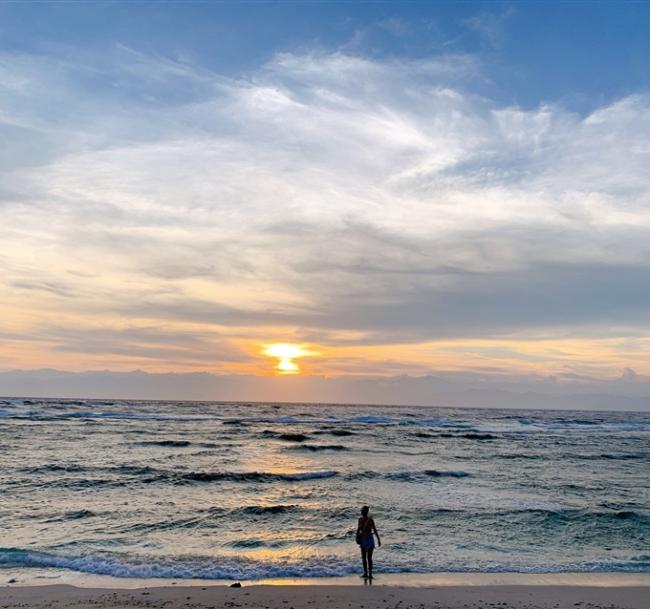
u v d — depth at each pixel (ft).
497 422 333.01
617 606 38.60
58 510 69.31
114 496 79.41
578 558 52.54
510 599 39.63
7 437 158.81
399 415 408.67
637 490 93.71
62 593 39.73
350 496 81.76
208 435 183.93
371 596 39.83
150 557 49.80
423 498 80.28
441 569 47.60
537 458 139.44
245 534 59.06
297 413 391.24
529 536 59.93
